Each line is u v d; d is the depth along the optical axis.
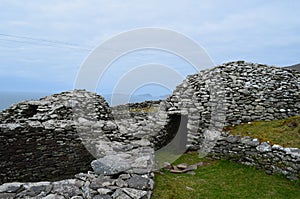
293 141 8.58
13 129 9.56
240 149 9.44
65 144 10.32
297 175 7.67
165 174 8.30
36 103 11.82
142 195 5.61
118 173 6.29
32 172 9.86
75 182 6.24
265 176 8.21
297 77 12.27
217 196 6.92
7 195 5.66
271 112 11.07
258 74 12.08
